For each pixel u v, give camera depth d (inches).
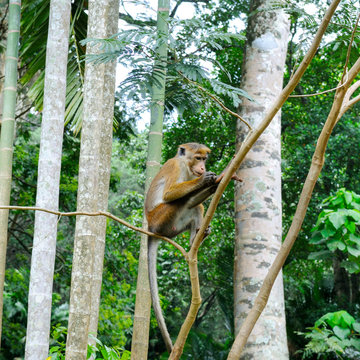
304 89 646.5
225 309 524.4
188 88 169.6
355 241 266.7
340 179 588.1
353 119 631.2
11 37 284.0
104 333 542.6
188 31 169.0
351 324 277.6
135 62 152.2
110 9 261.9
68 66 324.5
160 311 174.4
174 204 195.5
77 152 582.6
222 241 668.1
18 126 603.5
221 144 596.4
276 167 340.8
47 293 224.2
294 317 548.1
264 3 361.7
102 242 239.6
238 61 550.3
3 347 612.4
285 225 652.1
